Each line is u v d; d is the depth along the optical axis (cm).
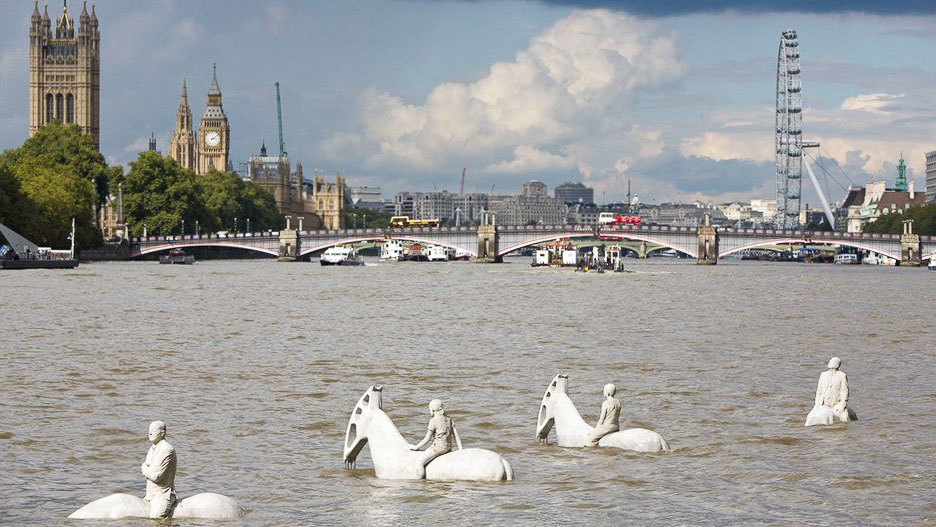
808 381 7006
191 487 4372
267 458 4831
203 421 5609
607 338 9738
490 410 5947
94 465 4716
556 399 5138
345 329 10562
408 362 7956
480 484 4406
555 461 4788
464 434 5338
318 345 9088
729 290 18125
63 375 7119
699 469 4644
